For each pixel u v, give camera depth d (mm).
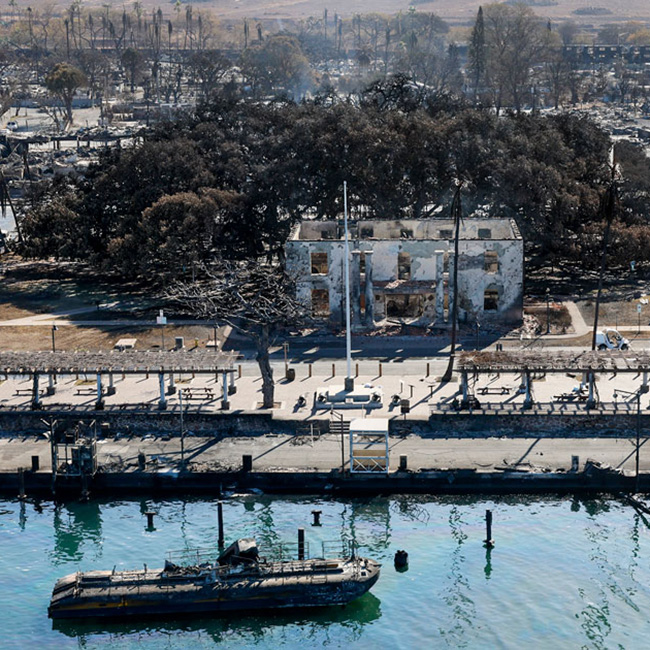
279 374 133625
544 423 119562
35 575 98688
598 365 120062
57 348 141875
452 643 89438
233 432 121000
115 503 110562
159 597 93062
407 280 148625
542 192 165125
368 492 110875
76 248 175000
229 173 175875
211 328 148875
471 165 170000
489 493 110312
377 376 132125
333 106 184375
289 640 90750
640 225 171875
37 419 122875
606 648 88312
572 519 105750
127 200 174750
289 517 106875
